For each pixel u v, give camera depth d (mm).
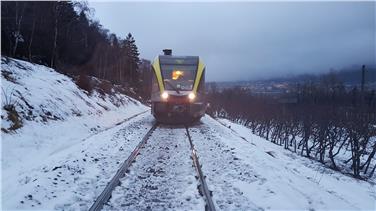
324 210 7410
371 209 11352
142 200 7043
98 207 6492
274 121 35719
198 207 6730
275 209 6875
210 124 21688
